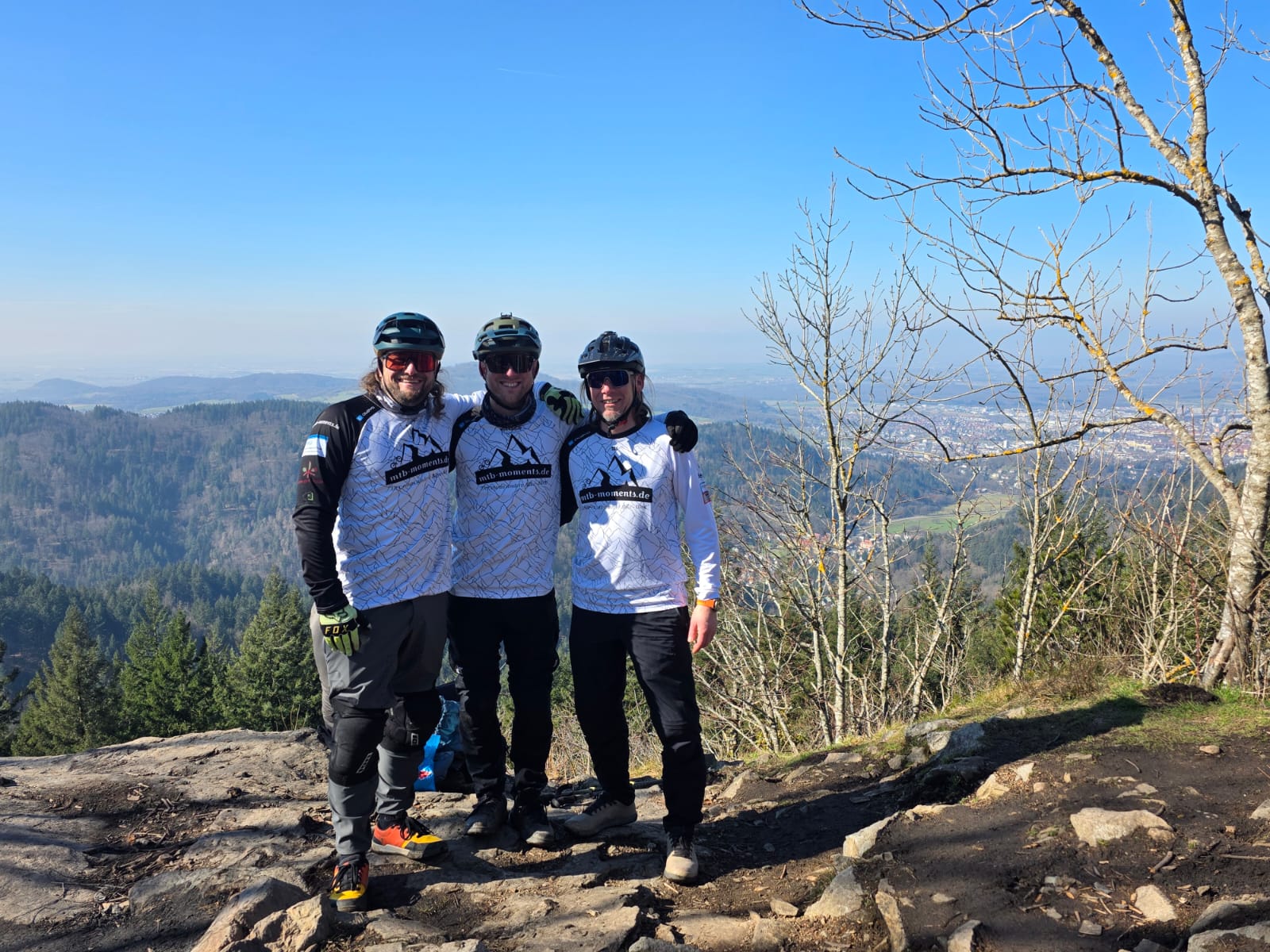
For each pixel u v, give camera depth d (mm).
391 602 2721
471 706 3143
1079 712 3771
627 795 3328
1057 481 7074
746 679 9109
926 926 2217
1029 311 4512
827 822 3412
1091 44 3992
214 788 3832
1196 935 1910
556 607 3176
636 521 2926
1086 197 4148
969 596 8664
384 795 3053
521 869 3012
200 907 2705
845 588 8203
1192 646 5688
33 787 3811
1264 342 3799
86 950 2467
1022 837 2631
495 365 2912
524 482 3018
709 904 2729
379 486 2695
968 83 4160
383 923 2498
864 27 4230
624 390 2936
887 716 8242
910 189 4461
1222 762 2955
